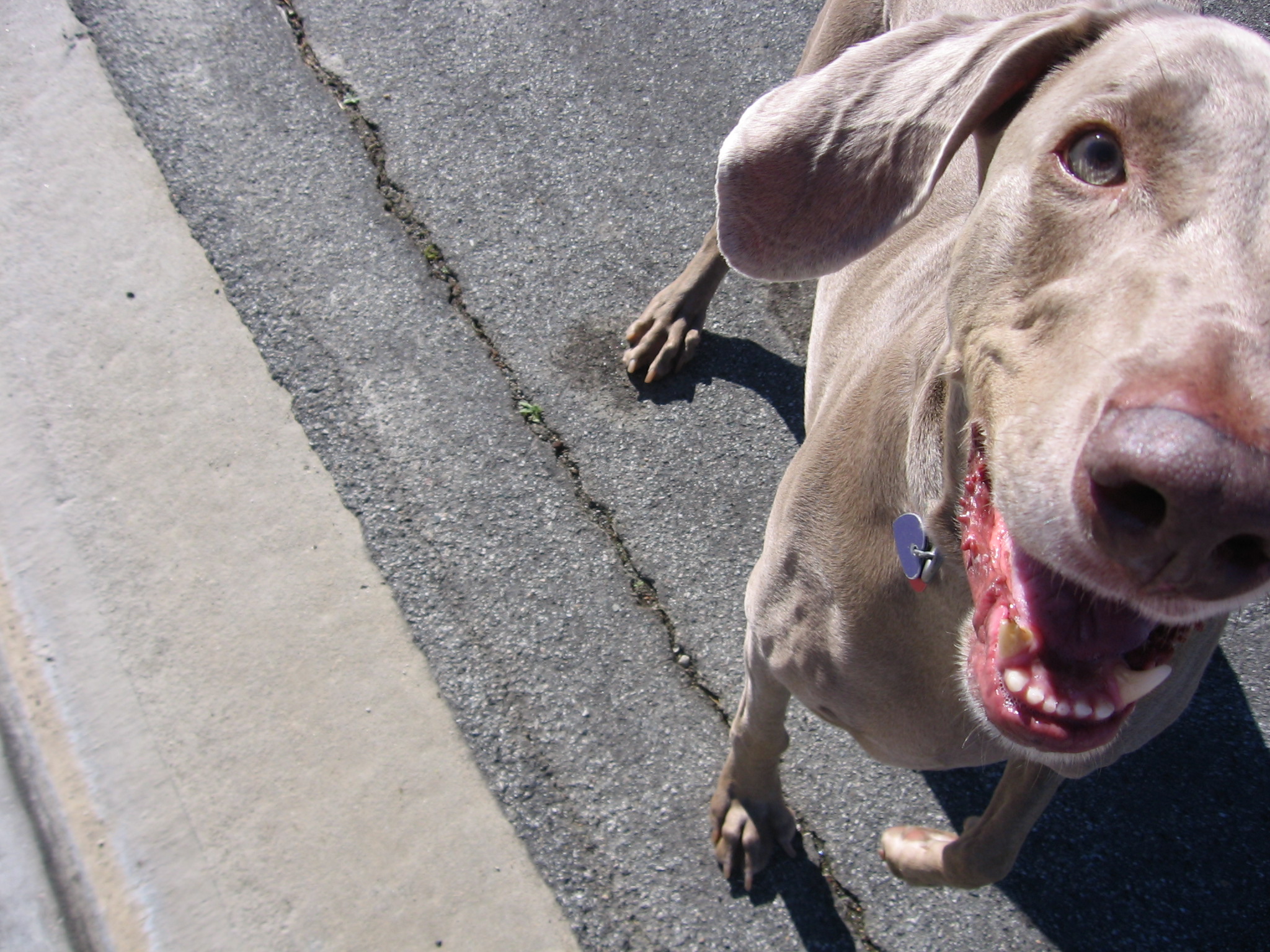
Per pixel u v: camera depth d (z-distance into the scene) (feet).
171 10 3.43
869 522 1.76
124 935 2.26
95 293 2.94
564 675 2.53
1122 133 1.37
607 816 2.39
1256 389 1.14
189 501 2.69
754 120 1.80
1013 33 1.57
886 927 2.30
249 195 3.12
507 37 3.49
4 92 3.26
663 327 2.89
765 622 1.99
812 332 2.48
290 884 2.30
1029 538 1.29
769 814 2.34
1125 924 2.31
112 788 2.39
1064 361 1.32
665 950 2.27
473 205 3.16
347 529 2.68
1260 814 2.41
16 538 2.63
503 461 2.78
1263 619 2.61
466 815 2.38
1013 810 1.92
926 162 1.63
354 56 3.41
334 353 2.90
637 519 2.73
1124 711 1.42
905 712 1.86
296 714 2.47
